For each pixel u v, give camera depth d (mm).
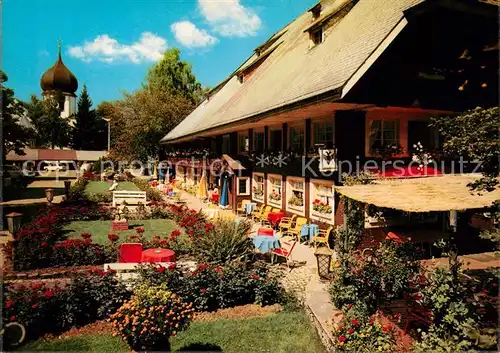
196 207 26047
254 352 7207
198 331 7969
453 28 12242
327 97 11312
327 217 14430
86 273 8727
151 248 11859
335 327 7254
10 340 7082
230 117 20953
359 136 13195
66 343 7324
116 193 23969
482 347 5055
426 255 12906
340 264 9977
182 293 8914
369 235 12469
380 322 7383
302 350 7281
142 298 6641
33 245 11633
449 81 12984
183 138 33750
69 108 76375
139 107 53500
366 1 16703
